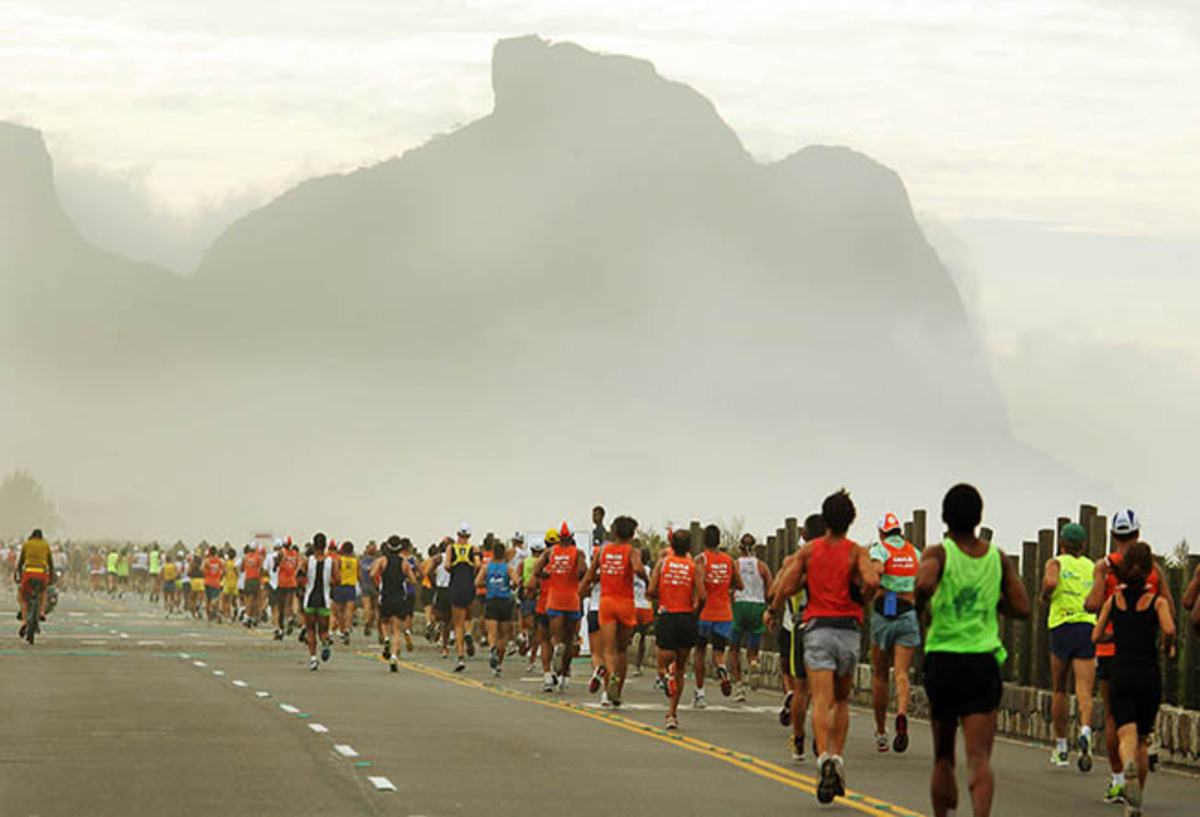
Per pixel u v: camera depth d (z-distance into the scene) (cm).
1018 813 3588
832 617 3731
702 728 5403
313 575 7906
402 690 6719
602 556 6103
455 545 8212
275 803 3419
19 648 9194
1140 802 3528
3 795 3472
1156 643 3684
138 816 3225
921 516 6134
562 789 3766
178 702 5819
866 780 4112
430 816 3300
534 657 8381
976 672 2952
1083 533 4531
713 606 6288
